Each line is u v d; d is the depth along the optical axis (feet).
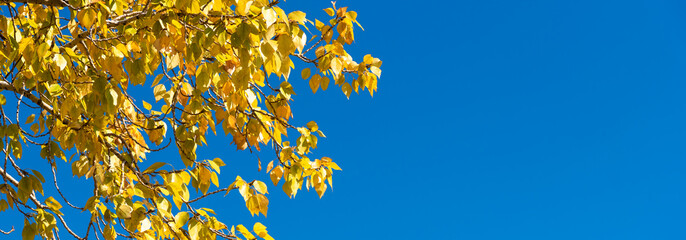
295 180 10.69
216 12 8.04
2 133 8.57
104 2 8.11
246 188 8.67
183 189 9.10
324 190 11.10
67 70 9.14
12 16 8.43
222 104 10.41
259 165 10.69
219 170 9.21
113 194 8.52
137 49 8.59
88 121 8.79
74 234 8.98
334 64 9.86
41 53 7.29
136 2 10.39
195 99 9.90
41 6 9.00
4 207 8.54
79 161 9.03
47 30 7.93
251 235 8.75
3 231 9.41
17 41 8.03
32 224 8.58
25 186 8.43
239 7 7.33
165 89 9.53
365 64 10.39
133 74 8.01
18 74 8.97
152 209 8.64
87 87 8.43
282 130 11.07
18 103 8.77
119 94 7.99
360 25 9.60
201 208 8.80
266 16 7.02
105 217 8.73
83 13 7.69
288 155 10.79
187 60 8.04
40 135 9.30
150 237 9.40
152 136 10.37
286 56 8.00
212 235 8.68
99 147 9.06
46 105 9.47
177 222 8.23
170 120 10.25
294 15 7.55
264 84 10.14
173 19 7.79
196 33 7.93
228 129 10.32
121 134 11.77
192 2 7.49
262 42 7.51
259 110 10.62
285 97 10.10
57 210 8.79
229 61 9.01
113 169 9.90
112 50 7.84
